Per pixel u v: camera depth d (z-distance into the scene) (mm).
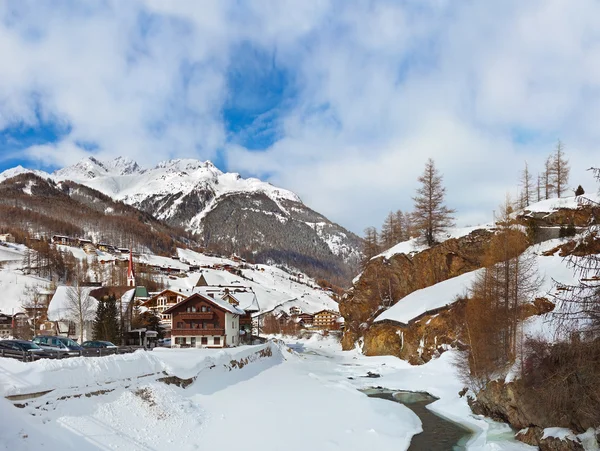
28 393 22906
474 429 33031
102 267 186750
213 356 45094
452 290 67188
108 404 26484
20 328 84750
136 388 29812
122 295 84500
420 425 33906
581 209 18750
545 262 57781
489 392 35500
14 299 123250
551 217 65000
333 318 169375
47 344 40281
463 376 45281
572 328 19453
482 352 38906
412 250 85375
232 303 93125
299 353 85250
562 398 25344
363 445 27844
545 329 34219
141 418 26891
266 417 32094
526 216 67688
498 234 45094
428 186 84875
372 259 92125
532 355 30297
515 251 40375
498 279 40312
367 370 63094
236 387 41625
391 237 113562
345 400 40031
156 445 24500
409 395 46594
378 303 87188
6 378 22812
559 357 25047
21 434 19844
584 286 17812
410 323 67125
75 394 25297
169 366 35875
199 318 69750
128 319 78750
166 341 84562
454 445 29219
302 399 39188
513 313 37562
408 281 83812
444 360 56312
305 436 28562
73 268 176500
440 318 62000
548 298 43188
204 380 39250
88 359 28734
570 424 25703
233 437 27516
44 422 21984
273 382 47594
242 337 91125
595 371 21562
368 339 76938
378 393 47844
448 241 79438
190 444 25594
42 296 110562
